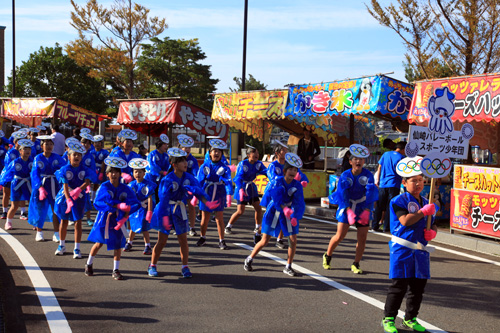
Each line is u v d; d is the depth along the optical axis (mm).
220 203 8047
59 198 7148
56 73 36531
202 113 15445
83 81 37375
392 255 4547
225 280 6141
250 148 8781
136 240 8656
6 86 36375
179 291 5633
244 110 13898
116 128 40750
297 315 4898
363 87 10922
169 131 18125
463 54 16031
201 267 6785
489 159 16859
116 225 6086
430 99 5887
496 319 4941
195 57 45031
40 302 5105
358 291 5773
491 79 8562
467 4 15086
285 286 5918
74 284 5809
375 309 5141
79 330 4387
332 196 6719
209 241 8609
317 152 15961
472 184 8750
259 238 8516
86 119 19781
